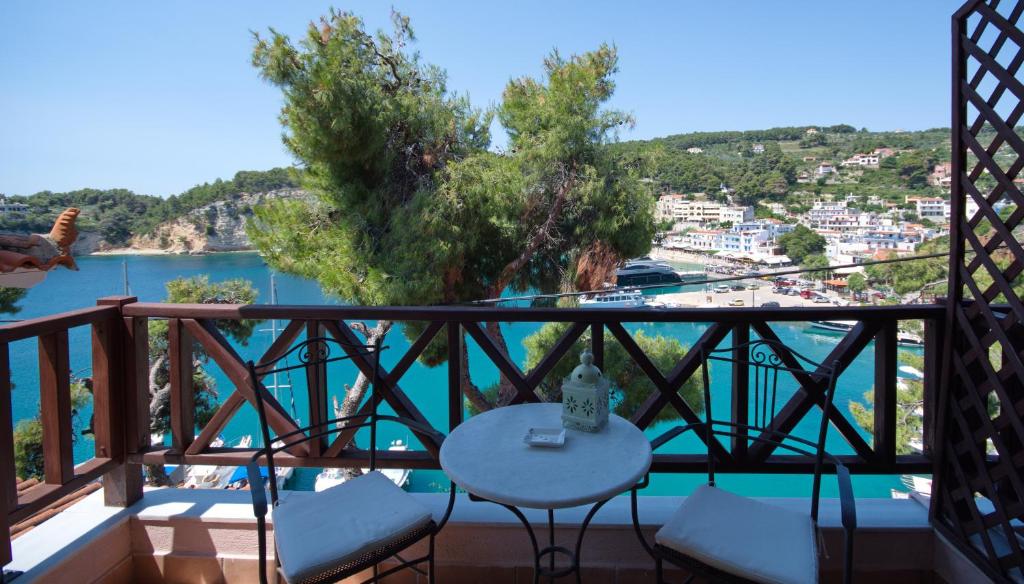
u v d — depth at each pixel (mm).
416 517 1495
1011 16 1523
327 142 5875
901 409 6629
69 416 1912
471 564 2004
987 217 1650
